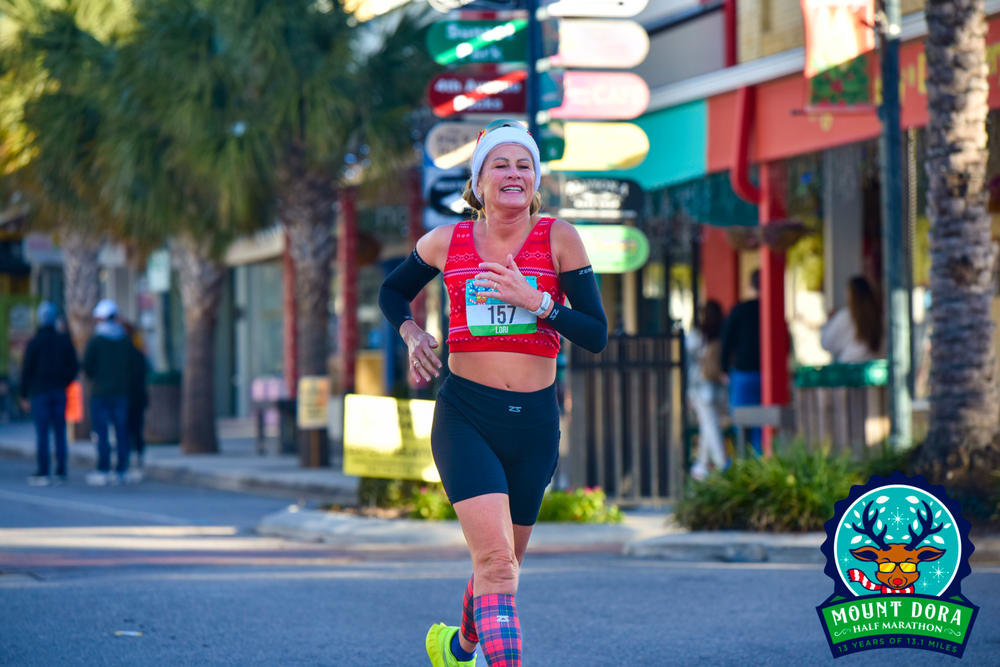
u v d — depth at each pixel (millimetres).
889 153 30188
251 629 18219
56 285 95750
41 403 46656
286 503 39469
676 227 45812
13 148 53688
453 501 12125
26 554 26484
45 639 17469
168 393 63656
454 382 12359
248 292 83625
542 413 12297
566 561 25297
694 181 42531
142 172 46750
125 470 47375
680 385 33750
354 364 56750
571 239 12297
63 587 21516
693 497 27047
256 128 43750
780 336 39156
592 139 33906
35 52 51031
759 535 25359
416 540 28312
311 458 48156
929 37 26703
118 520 34438
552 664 16047
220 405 84938
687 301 48781
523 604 20031
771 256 39250
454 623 18672
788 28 37875
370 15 45188
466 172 33188
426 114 45062
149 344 91250
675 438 33719
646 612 19219
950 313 26297
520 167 12227
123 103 45906
